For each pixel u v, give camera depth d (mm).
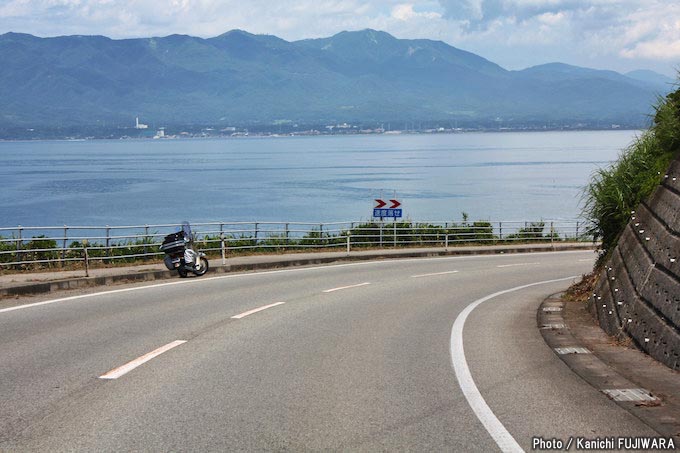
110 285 19844
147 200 106125
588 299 15797
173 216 85625
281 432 6328
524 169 175750
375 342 11156
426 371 9000
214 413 6926
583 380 8484
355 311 14914
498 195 110625
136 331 11867
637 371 8695
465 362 9617
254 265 26531
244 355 9906
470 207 93625
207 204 100125
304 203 100000
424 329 12617
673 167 11602
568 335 11719
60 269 22750
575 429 6449
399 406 7254
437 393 7824
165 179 153250
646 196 13367
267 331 12039
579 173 158375
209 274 23984
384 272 25812
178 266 22109
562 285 22484
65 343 10711
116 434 6230
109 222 80500
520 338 11711
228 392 7773
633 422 6660
